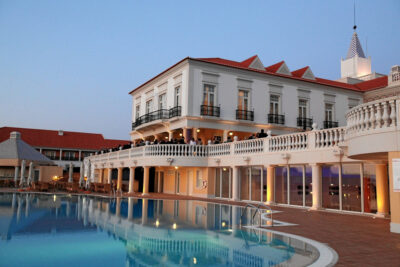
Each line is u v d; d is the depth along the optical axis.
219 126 28.16
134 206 17.11
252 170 20.86
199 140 25.73
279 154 18.14
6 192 25.98
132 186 27.50
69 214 13.28
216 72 28.59
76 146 62.62
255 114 29.66
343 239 8.31
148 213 14.02
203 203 19.27
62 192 27.14
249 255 6.82
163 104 31.83
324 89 33.47
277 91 31.02
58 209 15.05
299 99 32.19
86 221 11.38
